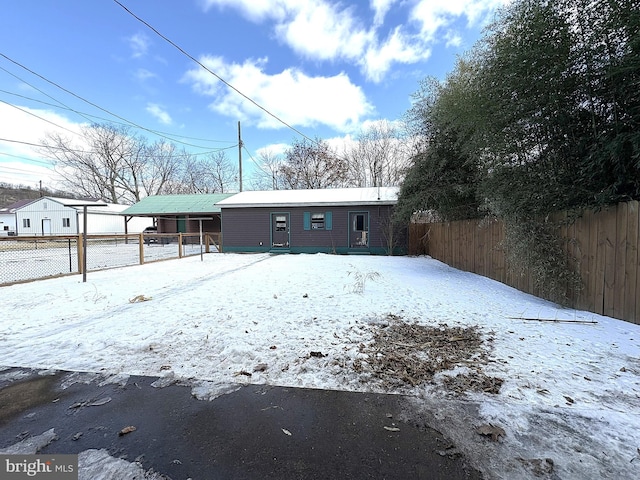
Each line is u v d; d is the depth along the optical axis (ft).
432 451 5.44
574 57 12.19
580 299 13.88
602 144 11.93
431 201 27.61
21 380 8.14
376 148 83.56
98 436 5.93
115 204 101.40
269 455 5.41
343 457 5.34
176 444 5.71
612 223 12.36
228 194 81.20
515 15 14.26
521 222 16.05
